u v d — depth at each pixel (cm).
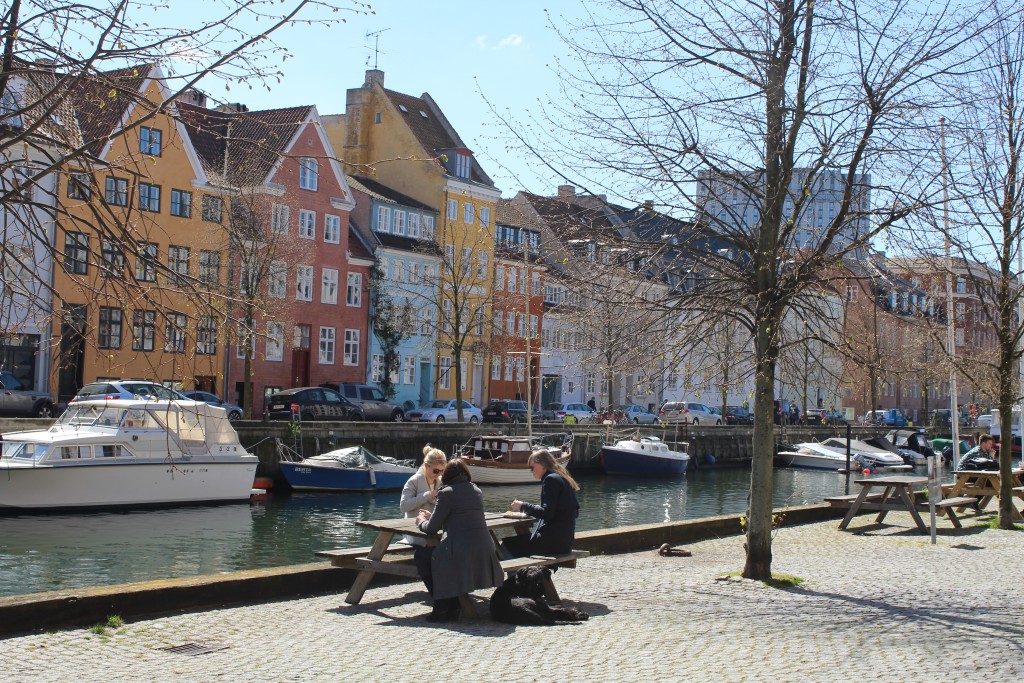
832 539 1873
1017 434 6091
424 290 6881
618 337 1364
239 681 836
